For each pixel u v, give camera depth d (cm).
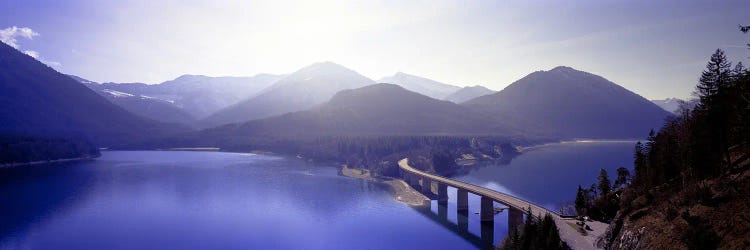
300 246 11894
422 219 14712
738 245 4825
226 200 17538
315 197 18388
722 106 7319
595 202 11131
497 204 16812
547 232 7925
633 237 6600
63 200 17375
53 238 12450
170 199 17650
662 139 10494
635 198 8600
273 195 18700
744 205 5400
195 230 13250
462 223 14162
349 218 14862
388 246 11912
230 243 12081
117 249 11569
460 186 15950
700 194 6228
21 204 16638
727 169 7025
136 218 14600
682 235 5491
